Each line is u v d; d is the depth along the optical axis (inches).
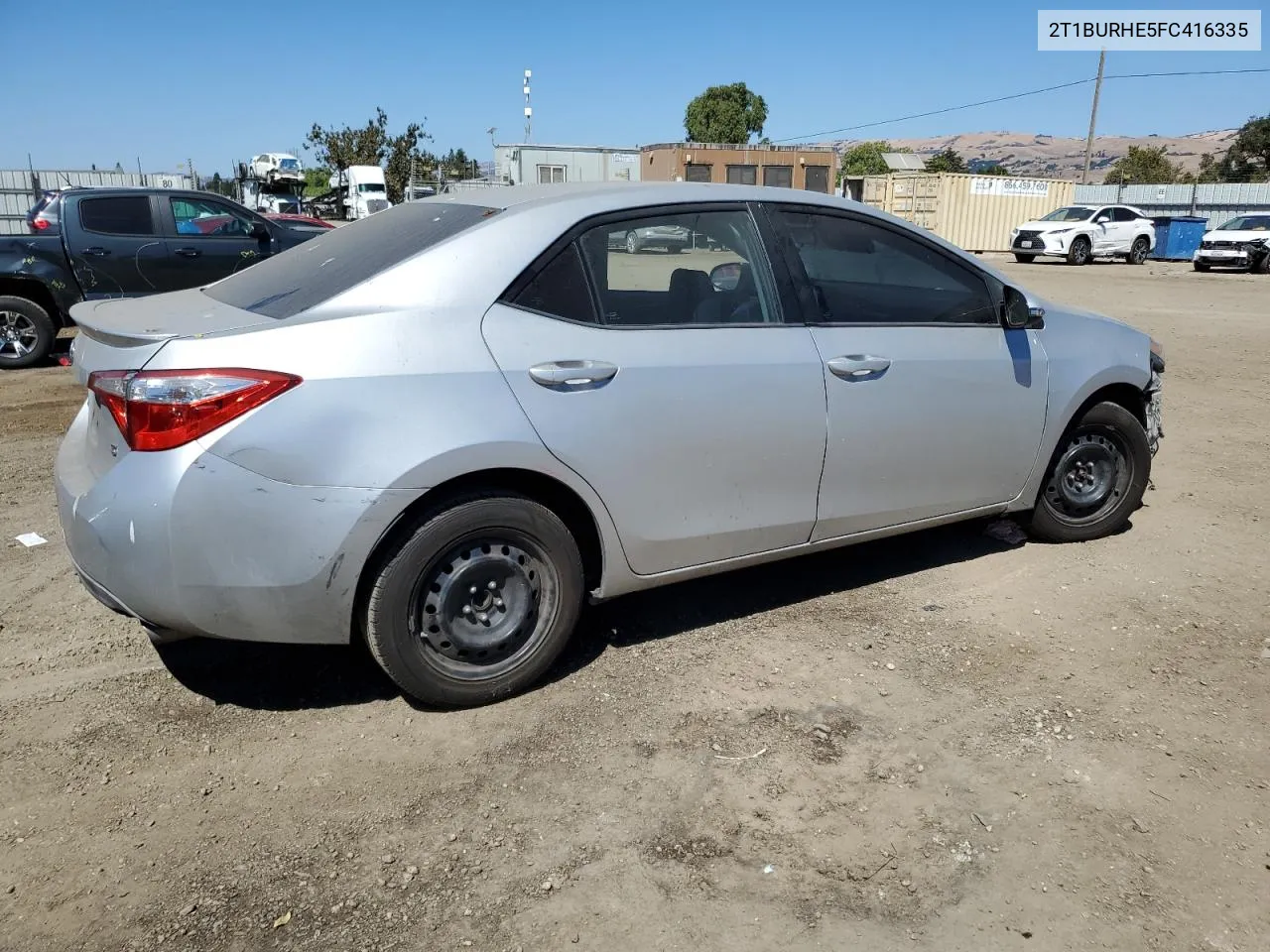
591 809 110.0
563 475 125.8
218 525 111.0
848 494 153.4
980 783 115.0
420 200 157.2
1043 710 130.9
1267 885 99.0
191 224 410.3
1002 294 168.2
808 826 107.4
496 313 123.6
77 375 124.6
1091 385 178.2
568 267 129.8
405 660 122.3
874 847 104.2
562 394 125.3
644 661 143.5
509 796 112.3
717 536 142.3
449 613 124.2
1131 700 133.6
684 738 124.0
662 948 90.4
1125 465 191.6
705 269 140.6
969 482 167.6
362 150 1893.5
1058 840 105.4
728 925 93.2
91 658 142.9
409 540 118.4
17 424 291.6
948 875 100.2
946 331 160.9
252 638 116.9
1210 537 196.4
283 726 126.2
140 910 94.6
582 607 145.5
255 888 97.7
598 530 132.0
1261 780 115.7
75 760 118.2
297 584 113.7
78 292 390.6
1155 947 91.1
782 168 1524.4
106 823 107.0
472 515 121.4
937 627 155.8
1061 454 183.6
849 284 153.9
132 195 397.7
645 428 131.3
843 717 129.1
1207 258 1049.5
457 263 123.7
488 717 128.6
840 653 146.9
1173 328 534.6
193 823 107.2
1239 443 273.4
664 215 138.1
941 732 125.6
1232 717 129.3
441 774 116.2
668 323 136.2
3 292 387.2
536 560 129.6
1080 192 1572.3
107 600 118.0
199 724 126.5
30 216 390.9
